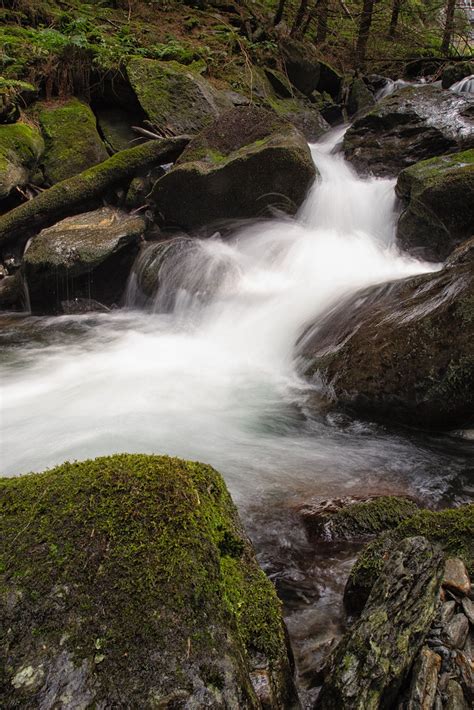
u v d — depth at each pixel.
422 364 3.95
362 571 2.34
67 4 14.15
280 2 16.25
